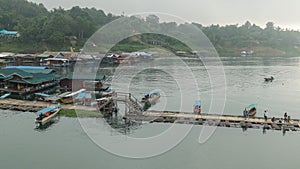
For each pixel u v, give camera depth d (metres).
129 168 19.39
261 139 25.14
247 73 69.69
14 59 77.19
